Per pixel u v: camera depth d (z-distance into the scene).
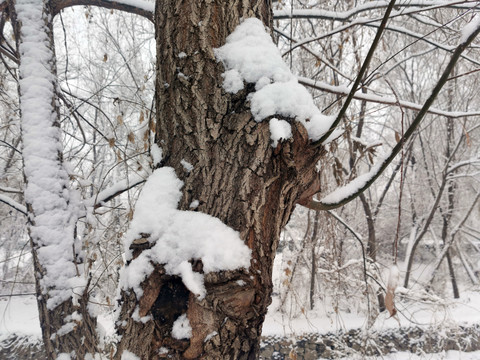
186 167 1.13
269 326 6.09
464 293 9.70
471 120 8.70
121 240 3.16
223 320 1.02
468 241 10.77
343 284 6.11
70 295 2.49
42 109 2.58
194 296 1.01
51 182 2.54
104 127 5.19
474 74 7.22
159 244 1.06
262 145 1.08
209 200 1.09
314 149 1.18
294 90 1.15
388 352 6.26
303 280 6.92
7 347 5.55
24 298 6.96
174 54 1.17
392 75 8.89
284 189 1.14
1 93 3.68
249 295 1.04
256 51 1.16
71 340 2.47
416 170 10.08
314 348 5.91
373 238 7.82
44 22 2.66
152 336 1.03
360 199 7.79
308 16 2.78
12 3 2.59
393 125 8.75
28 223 2.54
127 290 1.10
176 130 1.17
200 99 1.13
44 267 2.45
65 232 2.55
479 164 8.67
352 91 0.98
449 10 5.38
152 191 1.14
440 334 5.90
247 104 1.11
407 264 8.95
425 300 5.53
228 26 1.18
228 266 1.01
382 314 6.96
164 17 1.21
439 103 8.88
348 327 6.18
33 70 2.57
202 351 1.01
